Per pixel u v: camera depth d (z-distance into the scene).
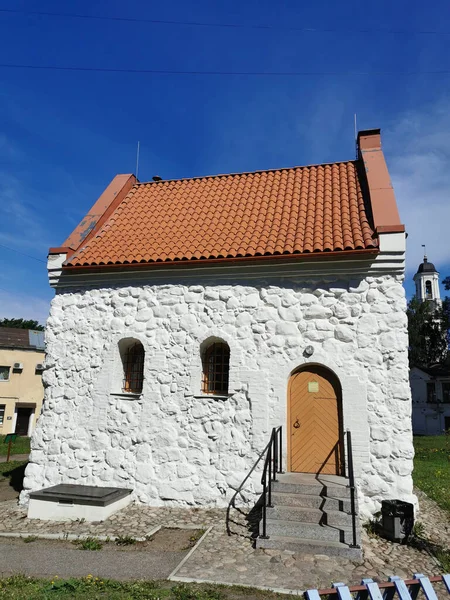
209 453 8.76
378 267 8.59
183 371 9.20
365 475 7.98
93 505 8.00
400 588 3.73
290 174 12.24
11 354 32.50
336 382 8.62
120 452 9.14
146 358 9.43
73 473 9.25
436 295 54.97
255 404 8.69
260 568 5.86
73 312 10.08
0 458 17.31
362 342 8.48
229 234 9.92
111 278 9.97
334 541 6.52
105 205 11.79
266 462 7.18
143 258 9.53
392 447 8.02
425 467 15.02
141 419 9.18
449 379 40.34
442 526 8.02
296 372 8.84
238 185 12.23
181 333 9.38
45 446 9.50
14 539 7.16
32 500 8.30
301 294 8.98
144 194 12.70
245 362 8.91
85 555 6.43
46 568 5.96
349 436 7.02
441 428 39.69
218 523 7.70
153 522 7.83
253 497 8.38
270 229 9.83
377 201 9.42
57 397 9.71
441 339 45.38
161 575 5.74
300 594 5.20
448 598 5.19
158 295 9.68
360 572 5.80
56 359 9.91
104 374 9.59
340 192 10.80
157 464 8.92
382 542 6.95
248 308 9.14
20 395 32.50
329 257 8.66
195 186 12.64
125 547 6.75
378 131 11.80
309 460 8.45
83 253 10.23
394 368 8.26
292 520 6.94
